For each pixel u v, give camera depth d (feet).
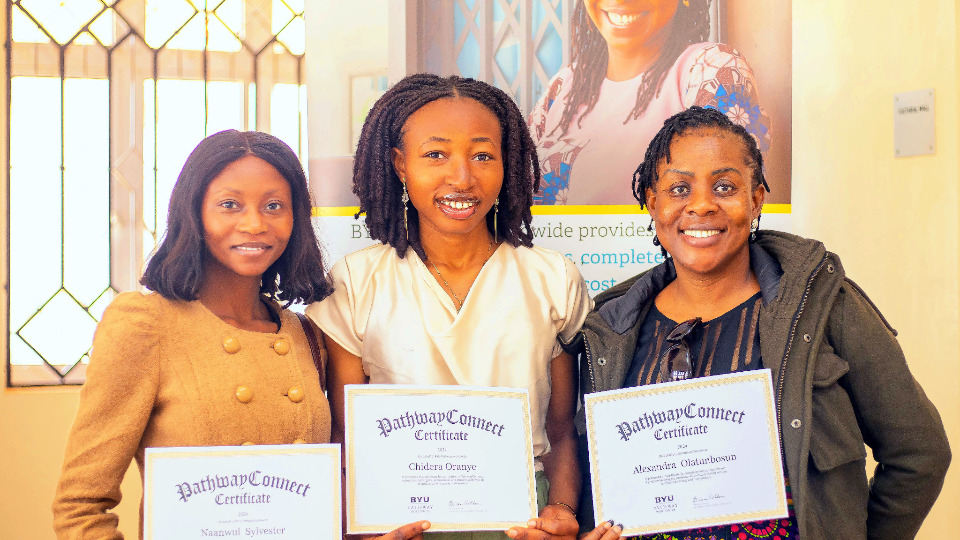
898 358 5.56
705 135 5.74
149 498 4.90
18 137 10.86
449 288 6.31
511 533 5.37
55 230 10.89
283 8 11.41
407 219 6.44
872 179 10.04
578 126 8.89
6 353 10.67
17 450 10.41
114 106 11.07
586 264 8.84
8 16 10.85
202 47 11.26
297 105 11.43
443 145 5.94
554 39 8.96
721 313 5.87
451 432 5.54
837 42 10.18
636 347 6.09
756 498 5.28
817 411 5.47
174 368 5.16
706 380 5.42
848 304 5.65
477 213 6.04
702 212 5.55
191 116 11.24
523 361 6.05
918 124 9.69
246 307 5.72
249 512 5.02
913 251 9.81
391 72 8.77
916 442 5.57
